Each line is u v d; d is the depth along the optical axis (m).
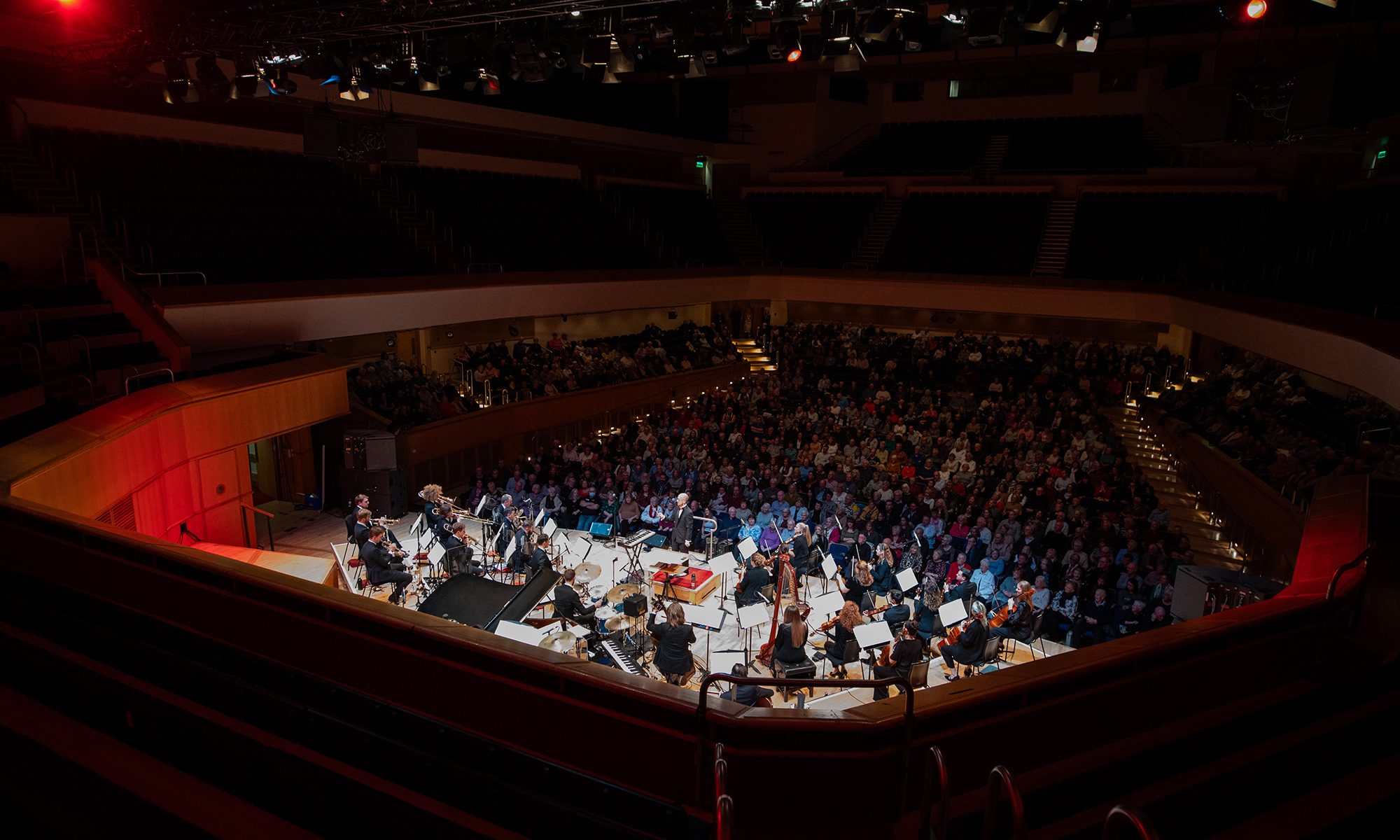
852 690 12.12
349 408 18.91
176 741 6.17
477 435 22.36
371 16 13.82
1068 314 28.55
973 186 34.31
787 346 31.72
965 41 12.17
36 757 6.42
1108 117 37.03
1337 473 15.55
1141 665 6.23
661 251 32.75
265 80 16.03
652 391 28.16
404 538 18.03
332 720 5.93
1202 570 12.82
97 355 15.21
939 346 29.88
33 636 7.73
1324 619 6.98
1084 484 19.19
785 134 38.72
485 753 5.78
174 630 7.36
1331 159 29.73
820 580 16.70
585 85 34.06
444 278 23.02
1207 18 26.84
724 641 13.82
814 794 5.29
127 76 17.36
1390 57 26.73
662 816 5.12
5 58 19.20
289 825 5.66
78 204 18.84
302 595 6.88
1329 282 21.42
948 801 4.58
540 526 15.98
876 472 20.38
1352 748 6.05
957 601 12.25
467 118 29.47
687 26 12.75
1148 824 3.18
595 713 5.73
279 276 20.80
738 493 18.94
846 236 34.91
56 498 10.39
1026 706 5.79
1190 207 30.34
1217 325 22.52
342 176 25.52
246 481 15.88
